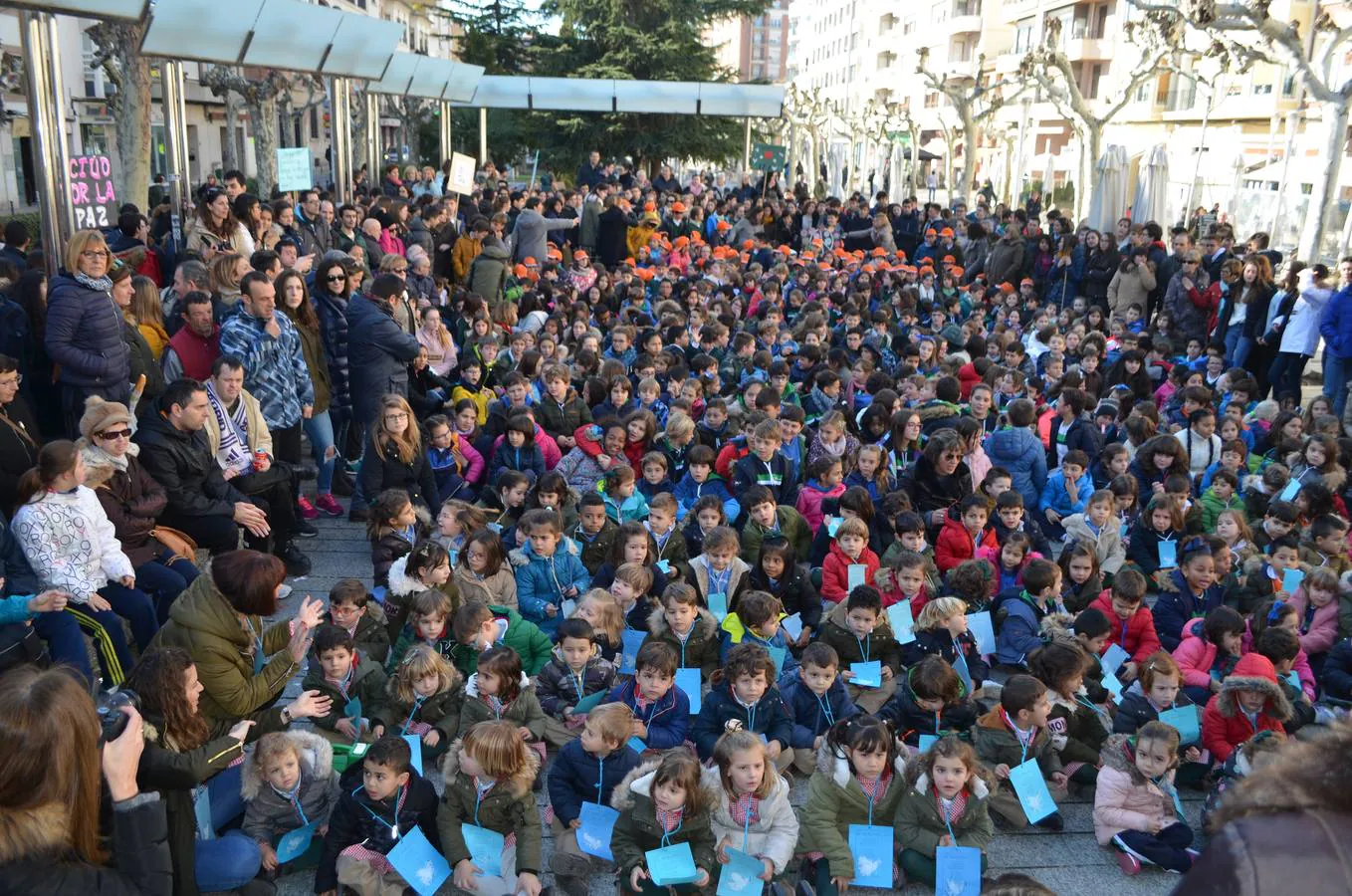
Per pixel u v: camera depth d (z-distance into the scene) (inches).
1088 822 195.6
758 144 1009.5
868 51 3149.6
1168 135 1566.2
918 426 324.2
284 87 869.8
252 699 180.4
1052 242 678.5
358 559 293.3
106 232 427.8
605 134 1545.3
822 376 369.7
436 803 169.9
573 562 252.7
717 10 1626.5
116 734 118.6
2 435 209.5
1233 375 394.6
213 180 484.1
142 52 362.9
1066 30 1881.2
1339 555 269.6
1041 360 439.5
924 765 173.0
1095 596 258.5
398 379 321.7
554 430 343.0
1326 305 430.9
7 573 189.5
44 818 91.7
